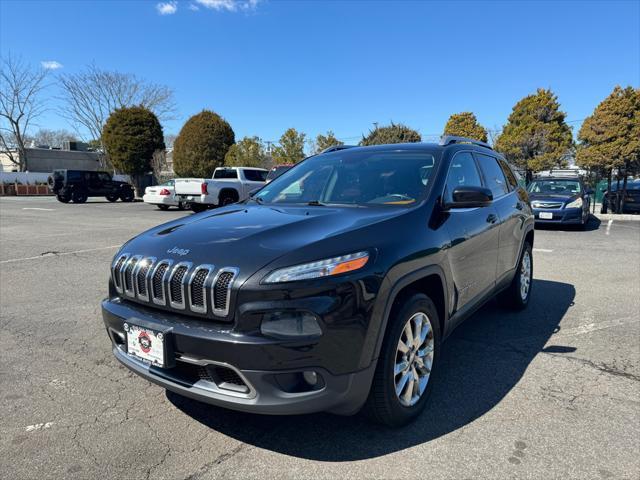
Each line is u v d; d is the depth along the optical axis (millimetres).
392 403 2539
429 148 3674
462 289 3309
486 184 4137
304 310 2154
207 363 2240
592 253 8609
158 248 2627
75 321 4684
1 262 7680
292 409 2176
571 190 13273
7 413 2895
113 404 3004
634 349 3887
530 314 4863
